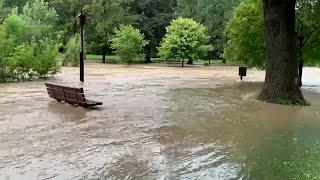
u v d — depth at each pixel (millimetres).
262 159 8320
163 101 16719
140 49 49188
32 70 25922
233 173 7348
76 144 9258
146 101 16594
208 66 48875
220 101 17078
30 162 7816
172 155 8477
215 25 56406
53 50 26938
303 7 23594
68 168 7473
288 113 14336
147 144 9375
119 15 51344
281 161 8195
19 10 57031
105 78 27719
